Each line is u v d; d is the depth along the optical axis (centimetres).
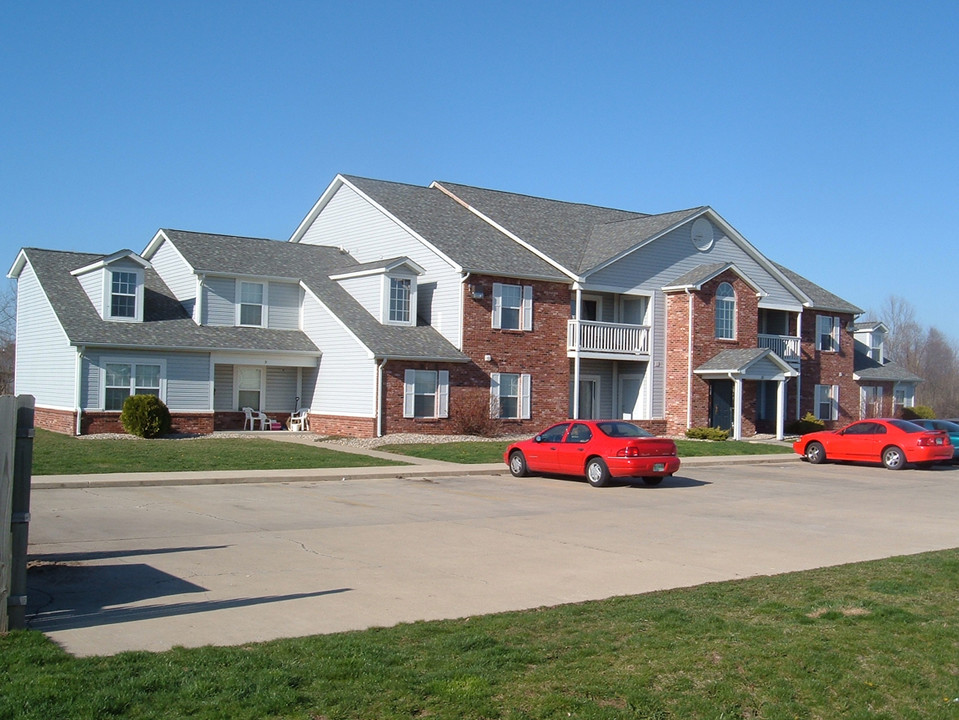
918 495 2172
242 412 3456
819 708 713
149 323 3253
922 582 1110
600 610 944
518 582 1097
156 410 2997
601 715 661
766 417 4266
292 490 1989
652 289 3806
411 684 689
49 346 3291
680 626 878
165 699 641
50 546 1267
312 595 1000
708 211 3947
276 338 3459
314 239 4228
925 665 802
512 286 3481
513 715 650
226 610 923
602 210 4541
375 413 3145
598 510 1778
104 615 893
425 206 3906
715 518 1705
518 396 3494
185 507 1688
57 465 2164
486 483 2214
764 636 855
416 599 994
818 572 1174
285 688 666
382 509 1731
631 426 2261
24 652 732
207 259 3456
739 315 3912
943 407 8650
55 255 3547
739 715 691
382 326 3366
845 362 4644
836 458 2967
